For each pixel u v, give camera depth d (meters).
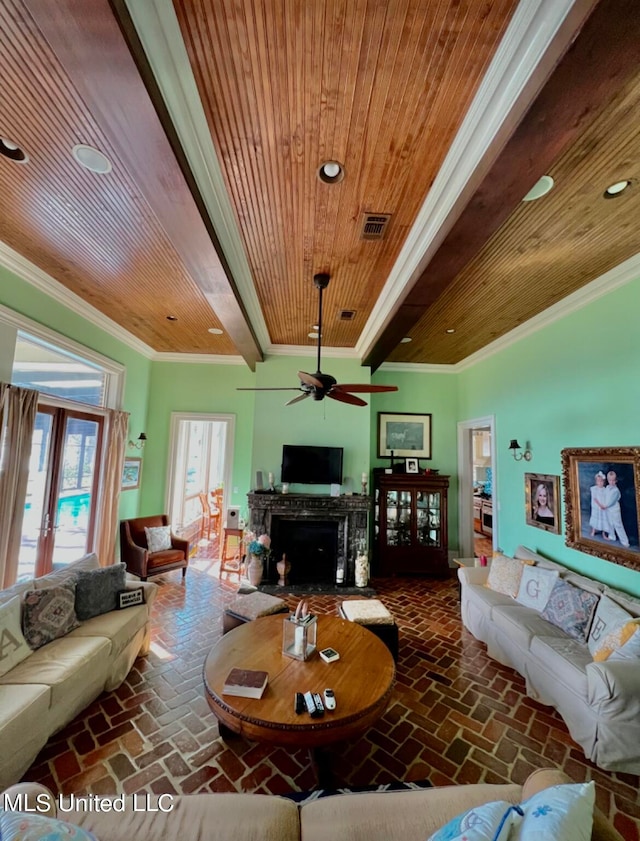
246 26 1.33
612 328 3.09
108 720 2.31
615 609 2.54
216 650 2.39
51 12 1.15
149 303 4.04
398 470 5.80
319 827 1.21
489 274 3.11
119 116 1.52
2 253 2.99
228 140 1.84
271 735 1.73
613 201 2.19
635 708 1.98
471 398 5.76
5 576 3.08
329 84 1.55
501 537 4.78
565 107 1.39
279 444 5.28
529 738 2.25
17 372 3.58
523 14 1.26
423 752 2.13
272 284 3.42
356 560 4.85
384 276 3.24
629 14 1.08
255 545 4.64
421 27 1.33
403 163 1.97
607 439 3.12
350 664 2.26
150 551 4.81
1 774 1.71
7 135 1.85
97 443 4.65
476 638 3.51
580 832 0.93
